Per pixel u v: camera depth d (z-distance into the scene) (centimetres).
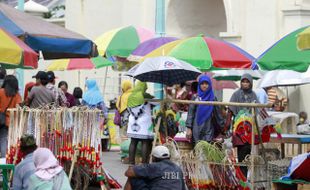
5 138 1744
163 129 1606
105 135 2453
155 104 1902
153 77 1678
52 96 1744
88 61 2478
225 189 1464
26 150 1244
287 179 1385
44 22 1485
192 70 1577
